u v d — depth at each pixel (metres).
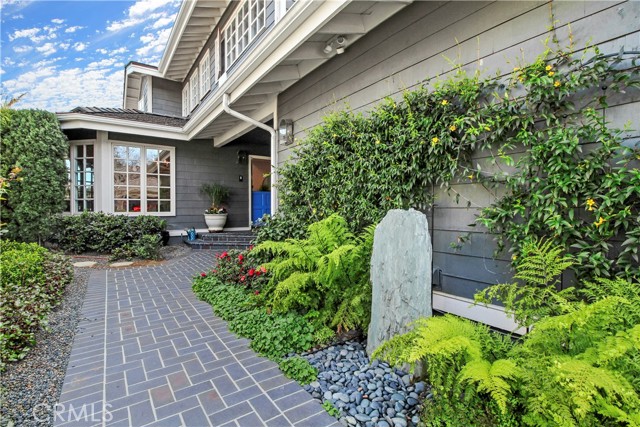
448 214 2.95
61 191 6.65
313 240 3.15
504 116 2.43
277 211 5.21
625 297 1.61
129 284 4.62
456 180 2.84
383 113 3.26
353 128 3.70
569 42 2.17
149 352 2.54
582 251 2.04
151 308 3.60
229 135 7.87
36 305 3.08
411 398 1.90
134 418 1.77
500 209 2.45
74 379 2.17
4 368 2.27
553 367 1.29
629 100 1.94
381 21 3.53
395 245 2.30
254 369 2.28
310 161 4.36
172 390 2.03
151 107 10.71
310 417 1.77
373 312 2.42
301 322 2.79
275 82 5.38
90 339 2.79
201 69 9.34
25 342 2.62
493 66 2.60
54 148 6.46
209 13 7.84
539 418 1.33
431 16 3.07
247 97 5.77
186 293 4.19
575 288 1.93
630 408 1.20
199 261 6.34
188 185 8.80
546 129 2.20
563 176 2.08
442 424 1.58
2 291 3.11
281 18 3.58
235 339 2.78
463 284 2.87
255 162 10.27
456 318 1.92
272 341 2.55
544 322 1.48
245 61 4.41
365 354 2.47
